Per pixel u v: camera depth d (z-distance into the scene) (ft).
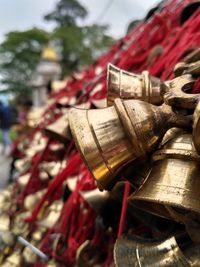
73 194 0.86
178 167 0.46
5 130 5.16
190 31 0.92
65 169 0.93
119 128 0.50
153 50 1.05
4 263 1.10
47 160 1.17
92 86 1.16
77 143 0.50
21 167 1.79
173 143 0.47
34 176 1.22
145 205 0.51
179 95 0.49
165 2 1.38
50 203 1.02
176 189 0.44
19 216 1.25
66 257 0.84
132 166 0.53
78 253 0.74
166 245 0.49
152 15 1.45
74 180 0.96
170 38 1.10
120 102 0.49
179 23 1.12
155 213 0.52
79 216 0.86
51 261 0.89
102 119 0.51
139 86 0.56
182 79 0.54
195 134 0.43
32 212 1.07
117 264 0.49
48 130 1.02
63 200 1.01
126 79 0.58
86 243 0.75
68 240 0.87
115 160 0.50
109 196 0.71
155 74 0.89
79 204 0.86
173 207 0.47
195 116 0.43
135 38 1.42
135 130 0.47
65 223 0.88
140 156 0.49
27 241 1.03
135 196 0.47
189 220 0.48
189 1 1.19
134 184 0.53
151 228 0.60
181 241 0.51
